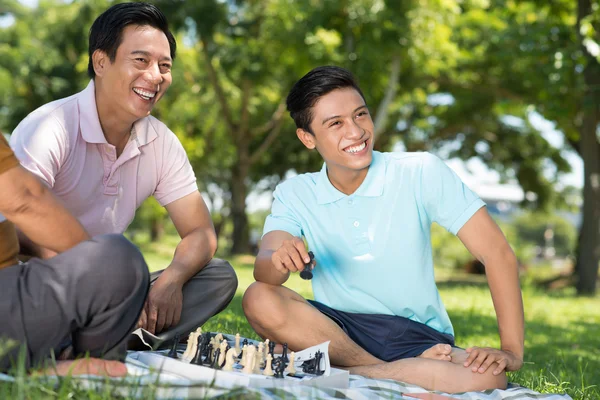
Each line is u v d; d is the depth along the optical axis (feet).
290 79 59.82
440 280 53.21
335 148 9.16
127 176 9.66
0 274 6.76
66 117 9.04
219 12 50.65
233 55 54.95
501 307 9.05
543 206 79.51
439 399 7.86
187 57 65.05
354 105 9.15
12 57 73.87
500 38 41.86
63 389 5.88
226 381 6.97
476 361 8.43
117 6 9.07
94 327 6.83
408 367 8.68
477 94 61.57
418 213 9.53
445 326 9.92
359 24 44.80
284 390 6.79
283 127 70.23
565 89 41.47
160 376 6.86
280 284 9.25
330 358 9.21
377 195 9.48
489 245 9.21
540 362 14.43
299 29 47.14
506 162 76.95
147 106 9.18
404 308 9.61
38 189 6.75
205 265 9.80
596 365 14.87
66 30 76.69
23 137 8.70
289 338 9.23
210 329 12.93
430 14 44.75
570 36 40.52
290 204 10.03
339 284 9.78
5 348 6.25
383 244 9.47
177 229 10.26
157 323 9.05
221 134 72.08
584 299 37.70
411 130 72.64
